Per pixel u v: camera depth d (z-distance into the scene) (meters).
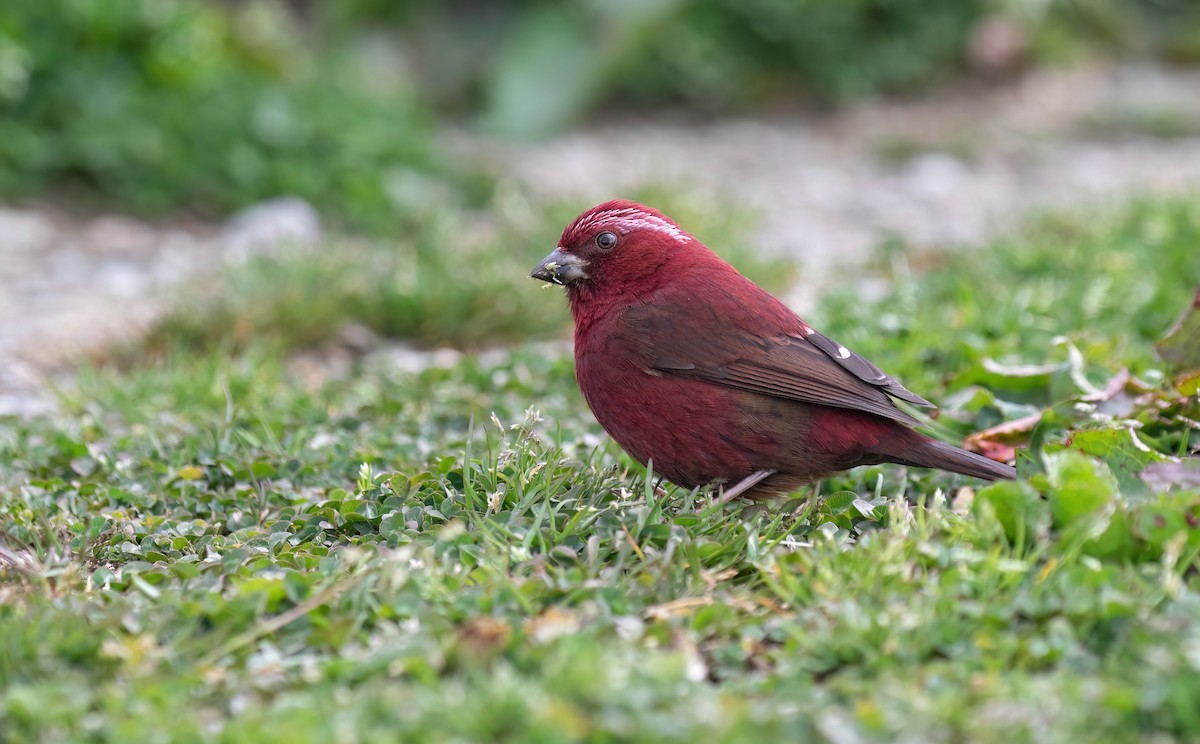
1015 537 7.40
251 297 15.12
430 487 8.79
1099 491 7.26
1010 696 5.80
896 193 23.34
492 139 26.64
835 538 7.70
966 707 5.75
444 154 22.67
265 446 10.33
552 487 8.30
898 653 6.24
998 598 6.72
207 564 7.64
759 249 17.81
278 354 14.38
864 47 29.75
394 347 15.25
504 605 6.78
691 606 6.82
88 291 17.02
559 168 24.53
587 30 27.50
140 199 20.28
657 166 21.03
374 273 16.23
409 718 5.60
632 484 9.05
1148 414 9.33
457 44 28.42
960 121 28.64
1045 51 30.98
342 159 21.08
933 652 6.37
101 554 8.23
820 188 23.67
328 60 24.33
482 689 5.78
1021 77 30.64
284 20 27.36
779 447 8.80
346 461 9.82
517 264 16.67
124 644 6.42
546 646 6.20
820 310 14.12
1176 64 32.88
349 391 12.63
